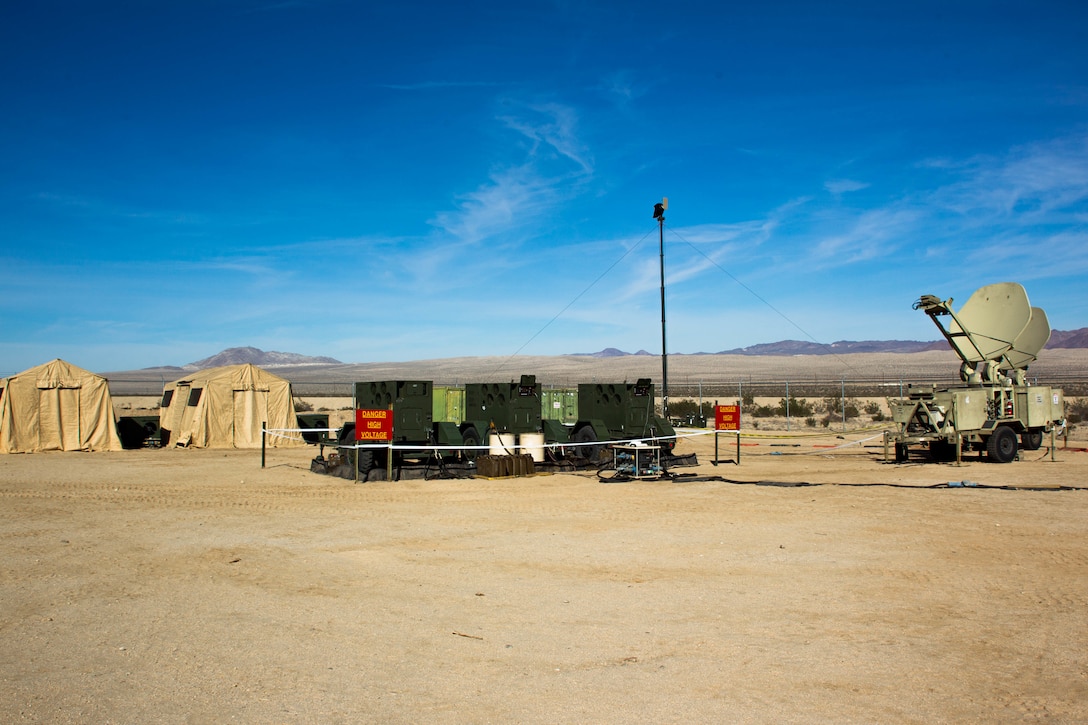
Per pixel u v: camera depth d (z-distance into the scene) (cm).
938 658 670
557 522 1339
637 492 1714
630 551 1102
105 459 2562
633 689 598
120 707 559
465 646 699
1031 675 630
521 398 2216
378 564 1023
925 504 1521
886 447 2383
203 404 3058
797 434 3703
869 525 1302
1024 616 792
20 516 1398
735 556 1069
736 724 535
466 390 2444
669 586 911
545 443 2173
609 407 2253
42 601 841
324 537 1203
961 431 2262
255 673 629
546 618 786
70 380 2888
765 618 786
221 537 1202
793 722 538
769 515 1404
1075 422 4231
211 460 2531
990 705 570
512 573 975
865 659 667
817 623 769
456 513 1434
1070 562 1028
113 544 1145
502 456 1980
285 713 549
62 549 1109
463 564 1023
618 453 2156
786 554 1080
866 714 552
